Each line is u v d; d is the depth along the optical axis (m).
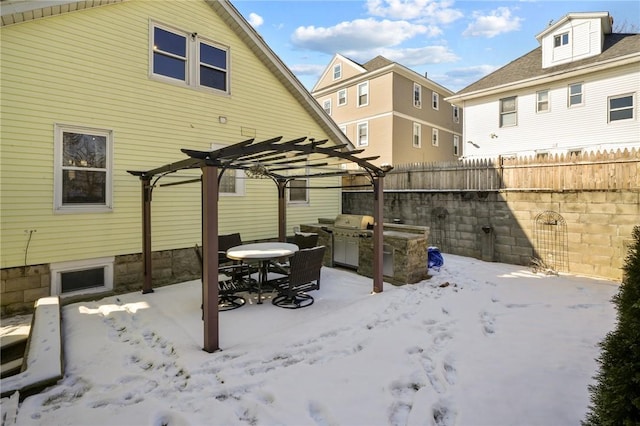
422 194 8.93
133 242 5.89
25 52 4.81
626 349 1.79
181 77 6.55
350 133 18.69
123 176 5.77
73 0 5.02
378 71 17.06
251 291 5.23
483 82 14.29
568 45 12.27
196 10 6.69
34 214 4.92
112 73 5.63
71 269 5.26
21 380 2.74
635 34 11.70
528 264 7.03
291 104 8.45
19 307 4.80
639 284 1.81
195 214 6.71
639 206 5.77
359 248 6.55
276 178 7.02
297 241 6.93
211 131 6.94
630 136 10.77
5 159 4.68
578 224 6.41
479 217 7.80
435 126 19.58
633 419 1.60
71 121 5.22
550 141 12.36
